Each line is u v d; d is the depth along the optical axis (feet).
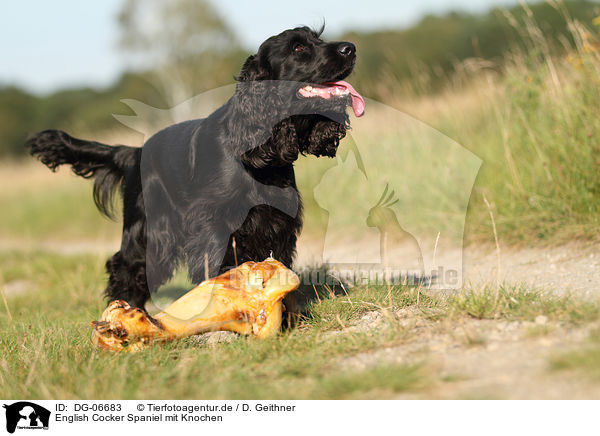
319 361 11.08
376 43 90.63
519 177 22.66
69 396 10.63
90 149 18.12
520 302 12.31
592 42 21.75
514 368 9.61
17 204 59.00
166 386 10.68
